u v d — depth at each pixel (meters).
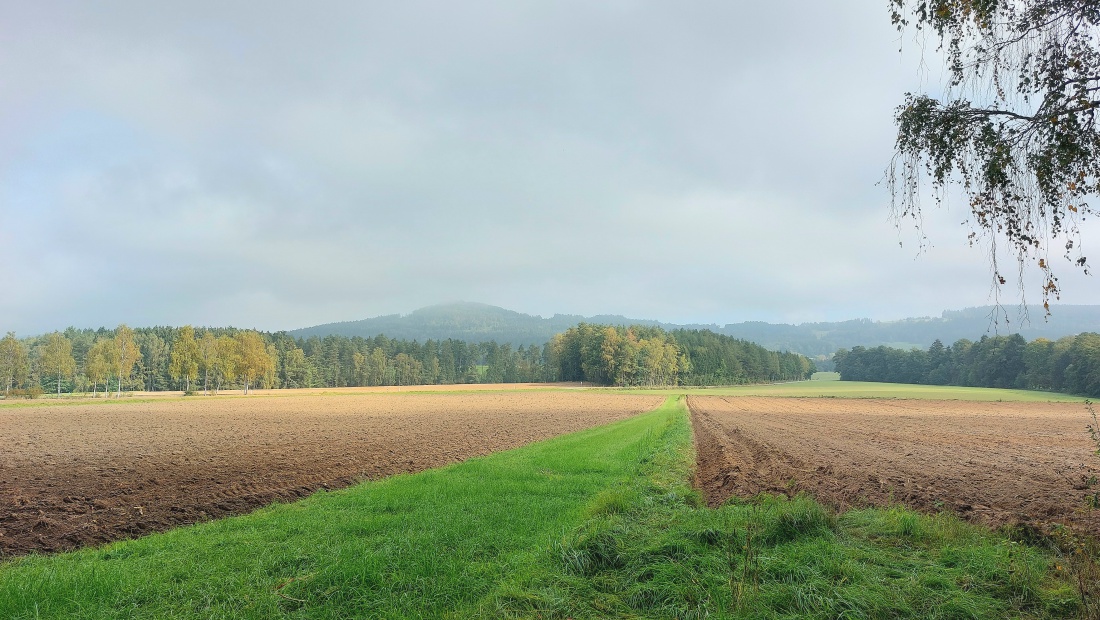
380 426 34.84
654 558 6.72
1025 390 101.50
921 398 84.81
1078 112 4.53
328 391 111.19
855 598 5.37
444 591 6.06
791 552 6.75
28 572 6.69
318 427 33.81
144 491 13.52
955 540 7.19
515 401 73.25
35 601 5.68
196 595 5.99
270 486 14.23
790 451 20.42
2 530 9.66
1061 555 6.58
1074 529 7.64
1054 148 4.71
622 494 10.87
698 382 144.00
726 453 19.50
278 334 164.88
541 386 131.62
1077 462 17.83
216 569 6.75
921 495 11.20
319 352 153.00
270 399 77.56
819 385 147.88
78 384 111.31
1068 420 43.34
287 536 8.41
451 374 173.88
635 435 25.72
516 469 15.09
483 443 25.06
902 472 14.99
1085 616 4.91
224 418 41.19
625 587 6.11
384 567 6.62
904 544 7.21
